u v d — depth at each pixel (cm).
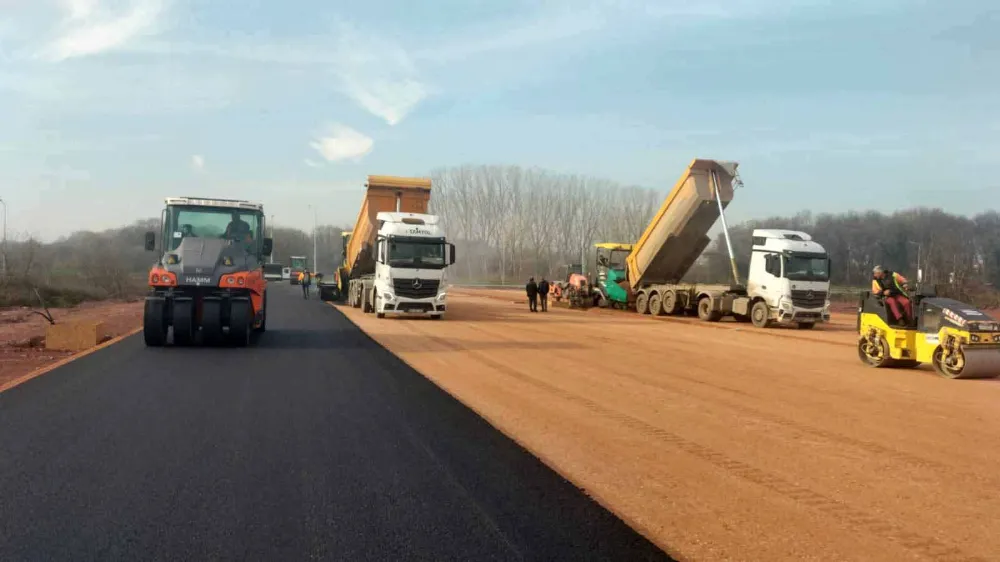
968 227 6875
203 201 1711
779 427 884
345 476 628
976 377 1362
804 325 2683
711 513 560
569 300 3653
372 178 2973
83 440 745
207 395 1010
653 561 455
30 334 2030
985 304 3912
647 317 3061
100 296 4109
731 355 1689
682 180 2797
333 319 2564
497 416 915
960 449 786
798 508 576
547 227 8088
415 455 704
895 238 6712
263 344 1680
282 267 8819
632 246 3541
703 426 880
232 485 596
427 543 477
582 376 1291
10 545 463
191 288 1602
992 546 498
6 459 670
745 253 3008
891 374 1428
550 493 591
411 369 1312
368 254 3117
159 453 695
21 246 4044
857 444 802
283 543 472
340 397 1008
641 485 631
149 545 466
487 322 2597
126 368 1270
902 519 553
